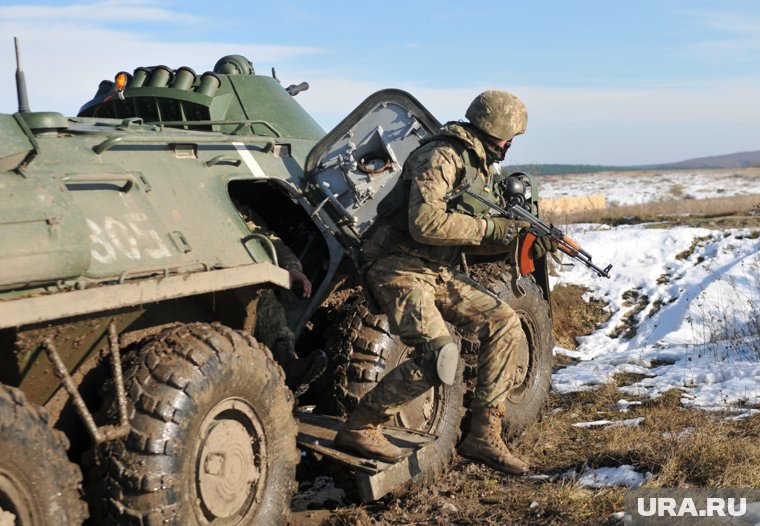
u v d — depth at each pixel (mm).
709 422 5410
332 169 4629
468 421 5164
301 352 4957
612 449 5168
